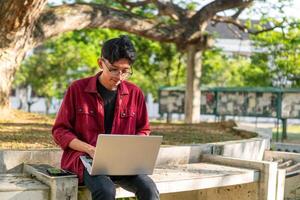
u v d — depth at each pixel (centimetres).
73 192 390
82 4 1061
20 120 882
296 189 679
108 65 388
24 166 448
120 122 414
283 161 714
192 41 1273
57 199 384
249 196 547
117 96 413
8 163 444
